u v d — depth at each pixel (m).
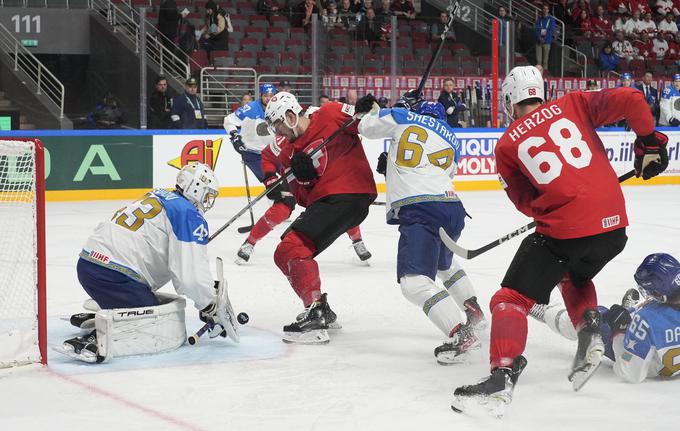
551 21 33.88
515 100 8.00
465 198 25.80
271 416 7.32
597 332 7.80
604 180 7.64
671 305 8.07
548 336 9.99
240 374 8.57
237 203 24.28
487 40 36.06
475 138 28.08
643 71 37.06
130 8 31.91
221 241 17.95
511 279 7.70
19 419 7.23
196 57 31.42
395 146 9.34
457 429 7.00
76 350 8.98
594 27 38.00
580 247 7.61
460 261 15.50
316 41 27.73
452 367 8.86
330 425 7.09
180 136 24.91
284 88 26.75
